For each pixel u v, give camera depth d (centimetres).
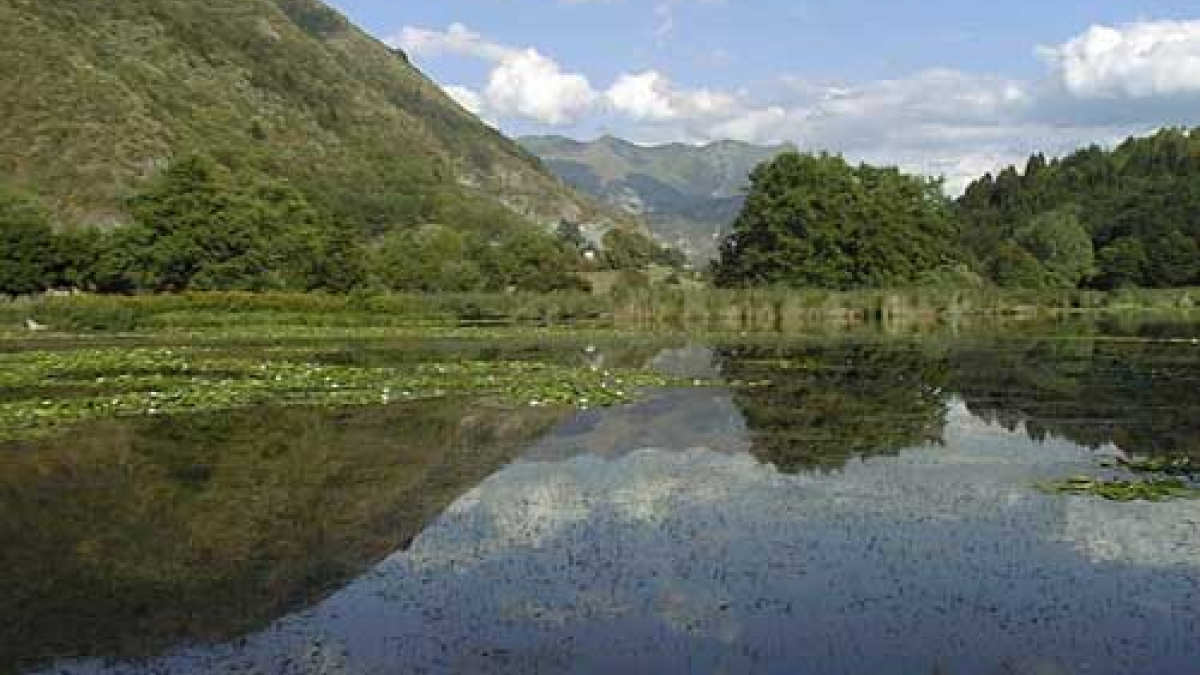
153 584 1627
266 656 1326
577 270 12331
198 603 1534
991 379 4228
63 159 11981
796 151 10875
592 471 2466
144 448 2758
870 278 10212
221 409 3444
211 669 1284
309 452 2705
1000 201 18625
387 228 15662
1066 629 1391
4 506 2141
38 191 11381
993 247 12812
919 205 11025
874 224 10231
